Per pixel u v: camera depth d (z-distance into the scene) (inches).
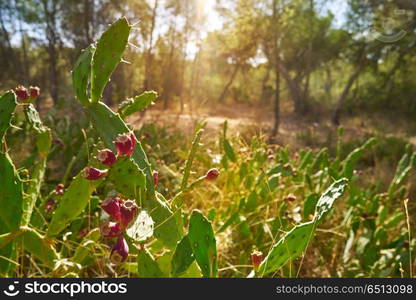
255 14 606.9
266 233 88.8
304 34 781.3
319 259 93.7
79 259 52.6
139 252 40.1
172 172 104.5
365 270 90.3
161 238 45.6
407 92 837.8
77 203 46.8
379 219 107.2
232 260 86.1
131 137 41.9
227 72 1291.8
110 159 40.8
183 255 40.5
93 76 47.0
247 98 1240.2
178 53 708.0
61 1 522.3
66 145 122.4
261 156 129.1
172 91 762.2
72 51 543.8
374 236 97.8
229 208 100.6
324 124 641.0
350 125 699.4
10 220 45.4
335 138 412.8
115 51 46.5
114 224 34.4
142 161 46.8
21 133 110.5
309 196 78.7
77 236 67.7
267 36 612.1
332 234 106.4
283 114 885.8
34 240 47.8
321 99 943.0
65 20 542.3
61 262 46.9
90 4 482.9
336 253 99.1
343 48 807.1
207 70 1347.2
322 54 823.1
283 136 415.5
